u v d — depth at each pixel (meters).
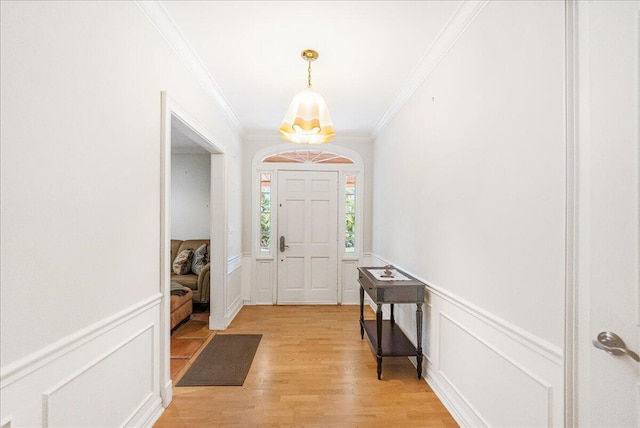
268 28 2.19
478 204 1.84
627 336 1.00
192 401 2.23
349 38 2.31
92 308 1.44
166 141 2.11
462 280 2.02
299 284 5.05
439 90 2.41
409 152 3.12
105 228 1.53
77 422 1.35
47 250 1.20
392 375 2.63
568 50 1.19
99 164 1.48
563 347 1.21
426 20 2.08
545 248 1.32
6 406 1.05
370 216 5.11
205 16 2.06
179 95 2.40
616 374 1.03
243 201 4.97
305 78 3.00
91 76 1.43
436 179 2.44
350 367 2.78
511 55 1.56
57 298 1.24
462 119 2.04
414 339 2.90
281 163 5.04
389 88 3.19
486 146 1.77
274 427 1.95
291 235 5.04
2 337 1.04
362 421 2.02
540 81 1.36
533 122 1.40
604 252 1.07
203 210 5.56
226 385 2.45
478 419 1.80
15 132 1.07
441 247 2.34
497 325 1.63
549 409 1.29
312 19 2.09
